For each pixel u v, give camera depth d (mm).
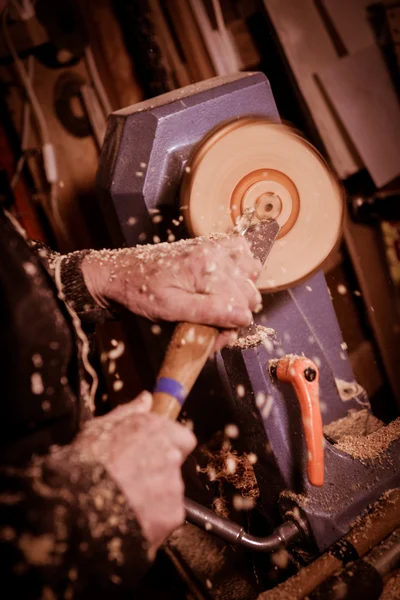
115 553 556
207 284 708
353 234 1656
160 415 644
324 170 860
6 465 574
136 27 1576
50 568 526
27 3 1477
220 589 935
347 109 1633
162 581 959
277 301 1000
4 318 569
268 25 1619
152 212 936
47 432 612
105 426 625
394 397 1630
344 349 1060
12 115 1598
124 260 801
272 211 861
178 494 601
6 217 670
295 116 1719
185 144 926
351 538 727
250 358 750
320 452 708
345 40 1646
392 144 1679
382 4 1657
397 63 1666
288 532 761
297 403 783
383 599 676
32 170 1626
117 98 1649
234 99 941
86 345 757
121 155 941
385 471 803
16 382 573
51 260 857
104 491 554
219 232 844
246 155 857
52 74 1590
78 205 1655
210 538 1051
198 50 1633
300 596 672
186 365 678
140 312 761
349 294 1628
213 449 1071
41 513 524
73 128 1626
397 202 1633
